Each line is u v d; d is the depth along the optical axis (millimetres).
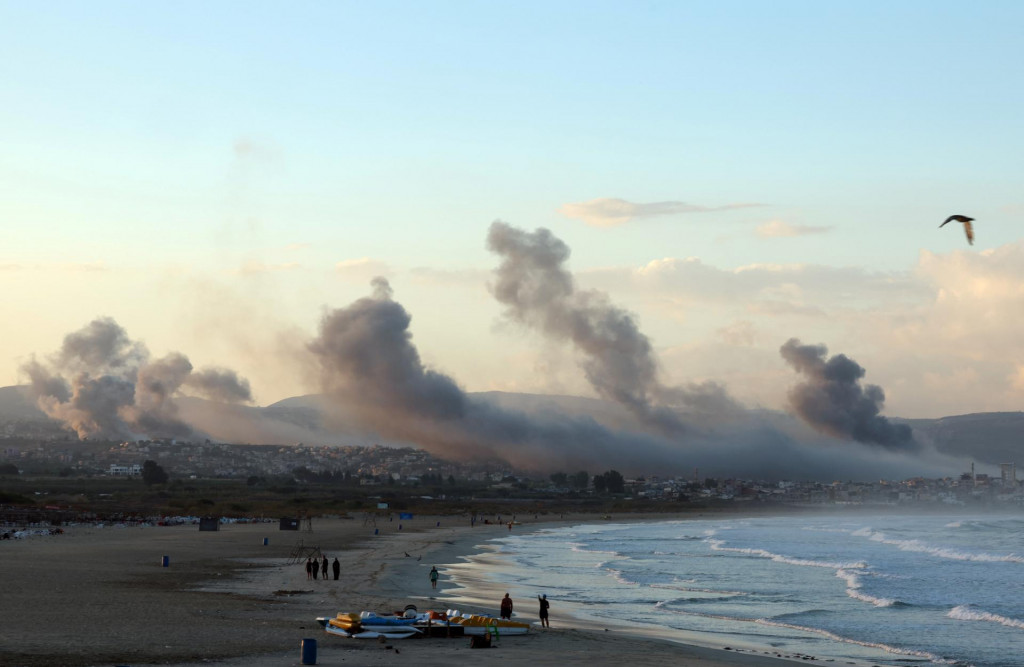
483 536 159125
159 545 101062
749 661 39000
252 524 166250
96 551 89000
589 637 43781
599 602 64312
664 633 49219
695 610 60812
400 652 36344
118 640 36031
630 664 35125
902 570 97500
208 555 88500
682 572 91062
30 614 43031
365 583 66312
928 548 133500
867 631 52500
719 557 114188
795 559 110812
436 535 155500
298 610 48375
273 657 33406
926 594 73688
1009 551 128250
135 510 189250
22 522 137375
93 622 40969
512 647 39094
